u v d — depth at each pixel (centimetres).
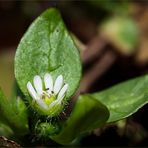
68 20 19
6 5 19
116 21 18
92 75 17
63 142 12
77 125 11
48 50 12
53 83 12
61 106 12
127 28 18
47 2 19
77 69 12
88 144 14
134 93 12
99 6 19
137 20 19
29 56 12
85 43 18
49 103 12
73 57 12
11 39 19
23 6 19
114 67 18
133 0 19
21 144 13
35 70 12
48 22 12
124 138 14
